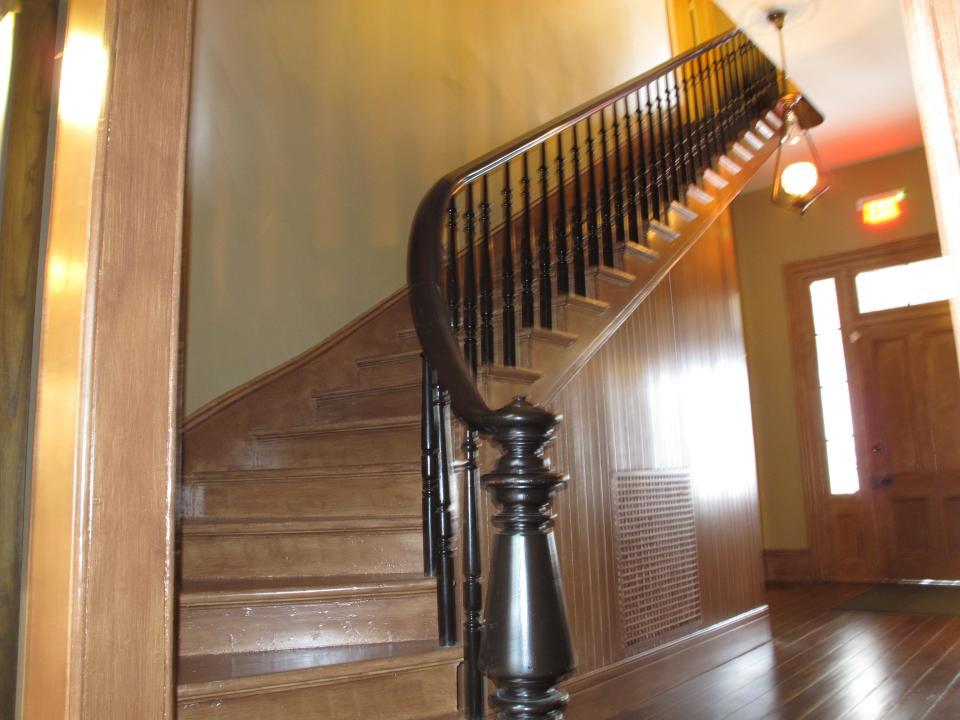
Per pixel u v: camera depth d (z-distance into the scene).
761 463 6.89
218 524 2.31
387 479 2.60
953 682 3.25
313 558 2.39
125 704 1.41
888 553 6.25
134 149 1.58
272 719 1.80
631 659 3.48
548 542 1.27
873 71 5.08
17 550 1.65
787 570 6.64
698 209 4.52
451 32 4.77
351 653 2.01
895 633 4.30
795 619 4.82
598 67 6.07
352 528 2.38
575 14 5.91
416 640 2.17
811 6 4.29
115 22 1.58
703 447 4.49
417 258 2.22
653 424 4.00
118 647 1.42
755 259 7.13
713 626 4.24
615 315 3.57
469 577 2.05
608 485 3.53
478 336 3.11
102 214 1.51
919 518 6.16
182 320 2.44
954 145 0.72
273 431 3.13
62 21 1.85
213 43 3.34
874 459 6.38
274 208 3.51
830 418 6.63
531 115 5.30
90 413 1.45
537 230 4.94
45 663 1.44
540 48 5.49
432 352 1.94
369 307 3.92
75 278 1.52
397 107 4.30
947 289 0.72
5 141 1.77
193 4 1.74
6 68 1.80
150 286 1.56
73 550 1.40
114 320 1.50
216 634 2.00
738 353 5.19
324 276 3.70
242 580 2.28
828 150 6.46
